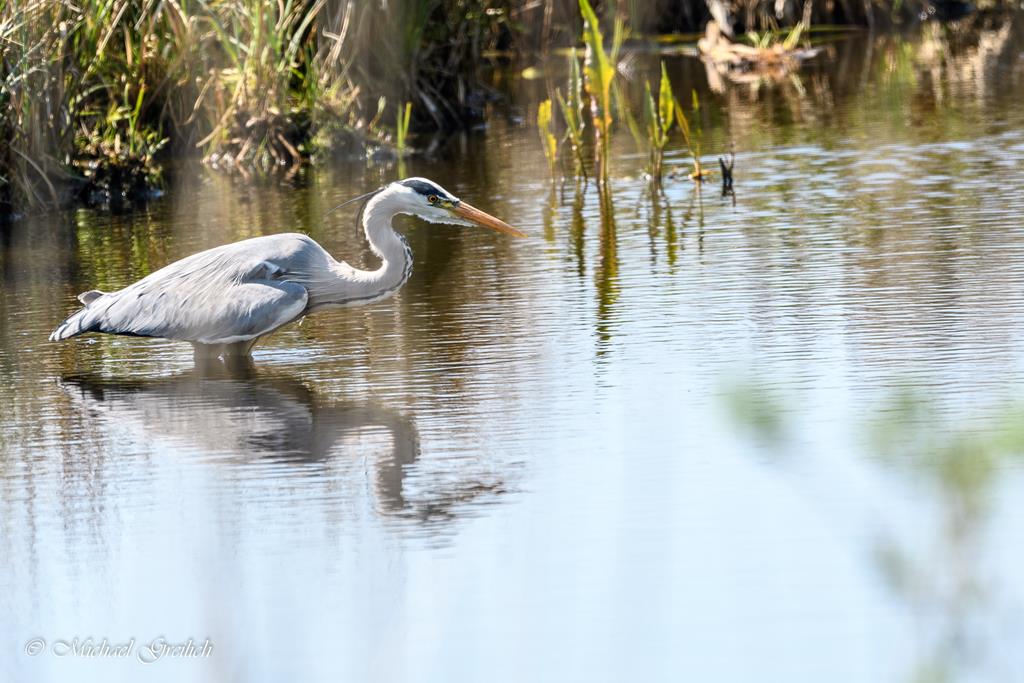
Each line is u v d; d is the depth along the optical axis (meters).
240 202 19.84
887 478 8.98
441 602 7.87
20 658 7.64
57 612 8.02
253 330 11.79
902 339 11.71
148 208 19.94
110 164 21.34
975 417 9.79
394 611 7.81
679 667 7.16
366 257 15.77
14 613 8.03
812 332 12.09
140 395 11.46
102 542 8.80
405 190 12.12
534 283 14.34
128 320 12.05
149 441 10.40
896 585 6.87
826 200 17.34
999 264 13.77
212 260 12.18
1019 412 5.82
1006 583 7.38
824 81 27.89
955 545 7.14
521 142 23.61
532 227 16.95
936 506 8.42
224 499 9.32
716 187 18.73
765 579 7.91
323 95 24.09
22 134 19.98
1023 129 21.11
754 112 24.77
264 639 7.58
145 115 23.73
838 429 9.84
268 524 8.92
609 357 11.78
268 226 17.81
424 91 26.19
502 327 12.86
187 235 17.56
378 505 9.12
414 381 11.49
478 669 7.23
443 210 12.20
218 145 23.75
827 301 12.98
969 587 7.18
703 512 8.77
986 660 6.90
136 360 12.52
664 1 34.62
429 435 10.28
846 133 21.98
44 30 20.14
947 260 14.08
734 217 16.80
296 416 10.78
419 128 25.80
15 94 19.95
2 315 14.05
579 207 17.97
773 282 13.77
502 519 8.84
